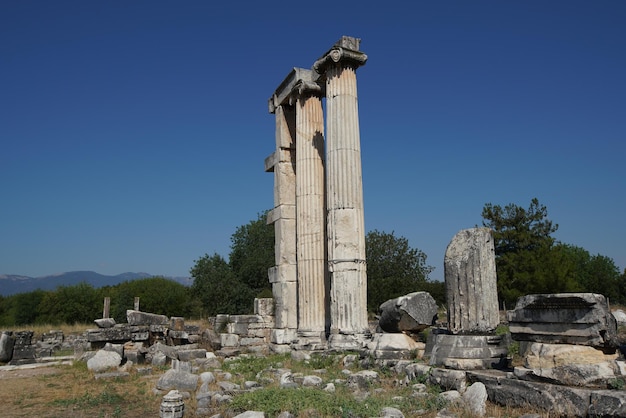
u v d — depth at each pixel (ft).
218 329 73.00
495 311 35.40
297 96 67.00
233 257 181.88
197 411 32.24
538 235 141.69
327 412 28.50
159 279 199.00
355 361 45.73
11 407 37.24
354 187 54.80
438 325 56.24
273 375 43.75
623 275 179.32
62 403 37.60
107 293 190.60
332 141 56.08
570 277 119.03
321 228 62.90
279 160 71.61
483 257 35.68
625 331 67.26
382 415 27.22
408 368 36.99
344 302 52.26
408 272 127.75
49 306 178.50
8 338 68.39
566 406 25.95
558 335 29.76
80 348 70.90
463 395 29.94
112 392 41.29
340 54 56.13
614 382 26.05
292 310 67.31
